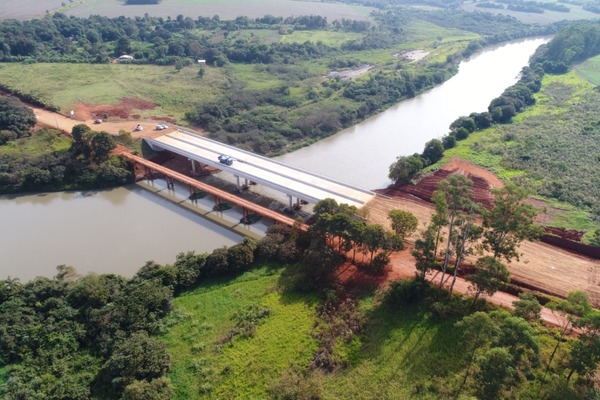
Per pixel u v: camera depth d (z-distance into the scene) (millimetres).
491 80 180875
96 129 120250
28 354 54969
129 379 50094
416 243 57969
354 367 51312
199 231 86812
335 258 65562
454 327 54438
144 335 55875
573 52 175875
